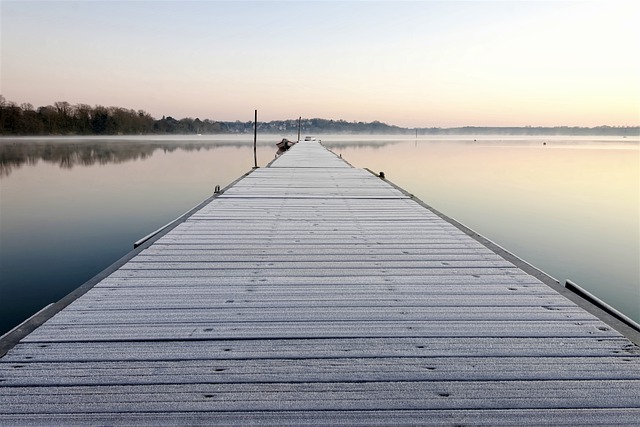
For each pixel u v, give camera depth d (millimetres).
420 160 24891
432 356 1606
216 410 1297
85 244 6309
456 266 2648
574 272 5227
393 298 2146
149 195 11469
